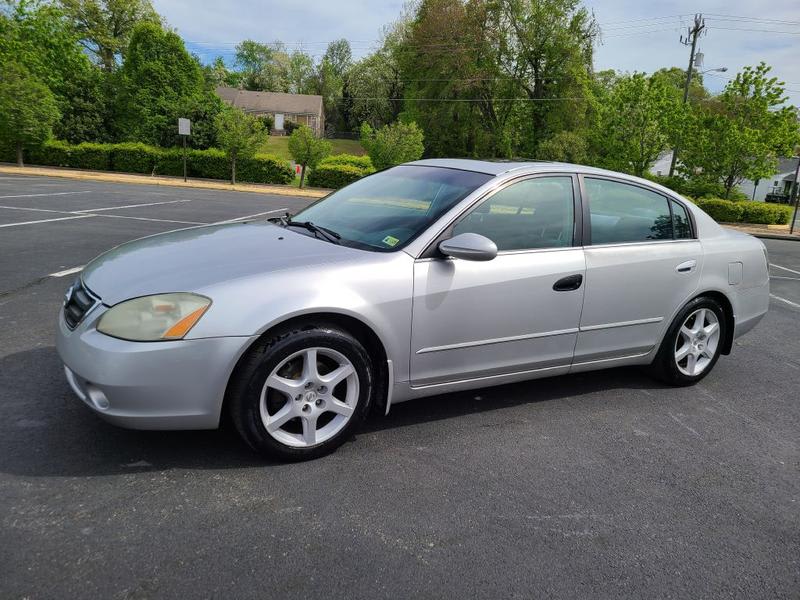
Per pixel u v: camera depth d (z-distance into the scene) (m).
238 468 2.78
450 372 3.27
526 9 40.00
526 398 3.93
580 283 3.57
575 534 2.50
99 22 45.88
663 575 2.28
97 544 2.19
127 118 34.00
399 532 2.41
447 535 2.42
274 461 2.85
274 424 2.77
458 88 40.47
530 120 42.66
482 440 3.29
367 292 2.90
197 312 2.57
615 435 3.49
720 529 2.62
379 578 2.14
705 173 25.62
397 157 29.12
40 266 6.74
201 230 3.66
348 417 2.96
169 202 16.22
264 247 3.12
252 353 2.67
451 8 40.47
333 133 84.56
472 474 2.92
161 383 2.53
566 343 3.64
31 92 26.08
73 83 33.81
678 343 4.27
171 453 2.86
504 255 3.34
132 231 9.91
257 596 2.00
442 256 3.14
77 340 2.62
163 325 2.54
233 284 2.67
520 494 2.77
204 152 29.41
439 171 3.78
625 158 25.52
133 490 2.54
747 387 4.50
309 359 2.79
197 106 33.56
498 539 2.42
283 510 2.50
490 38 40.72
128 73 34.06
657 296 3.95
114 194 17.27
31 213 11.31
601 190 3.81
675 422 3.74
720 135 24.47
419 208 3.37
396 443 3.17
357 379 2.95
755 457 3.35
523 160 3.90
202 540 2.27
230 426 3.17
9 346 4.11
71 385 2.73
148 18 47.56
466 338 3.25
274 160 29.47
